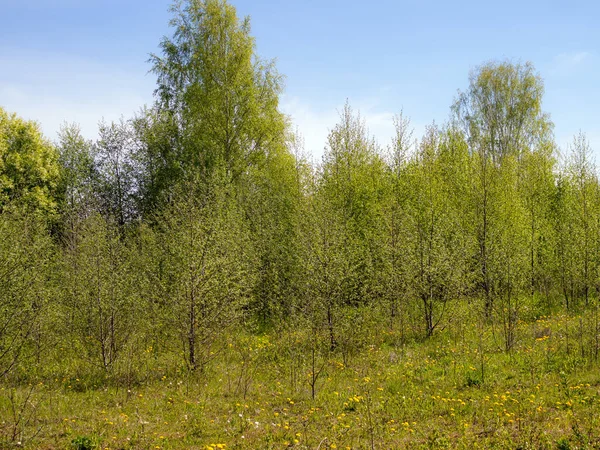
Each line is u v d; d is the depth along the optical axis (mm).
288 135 27453
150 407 9719
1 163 26609
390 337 16031
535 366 11203
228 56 25844
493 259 17297
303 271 16094
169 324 13695
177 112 27953
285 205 23594
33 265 13336
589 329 13367
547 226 22125
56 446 7652
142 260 18469
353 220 20328
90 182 29000
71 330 14328
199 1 26094
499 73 36750
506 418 8102
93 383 11719
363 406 9258
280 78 26750
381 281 17234
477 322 16656
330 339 14328
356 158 22641
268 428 8234
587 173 22016
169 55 26766
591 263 17812
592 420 7695
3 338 11641
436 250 16719
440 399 9438
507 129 36250
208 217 14875
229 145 25750
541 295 20500
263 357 13680
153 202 27234
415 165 21594
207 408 9555
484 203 18734
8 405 9586
